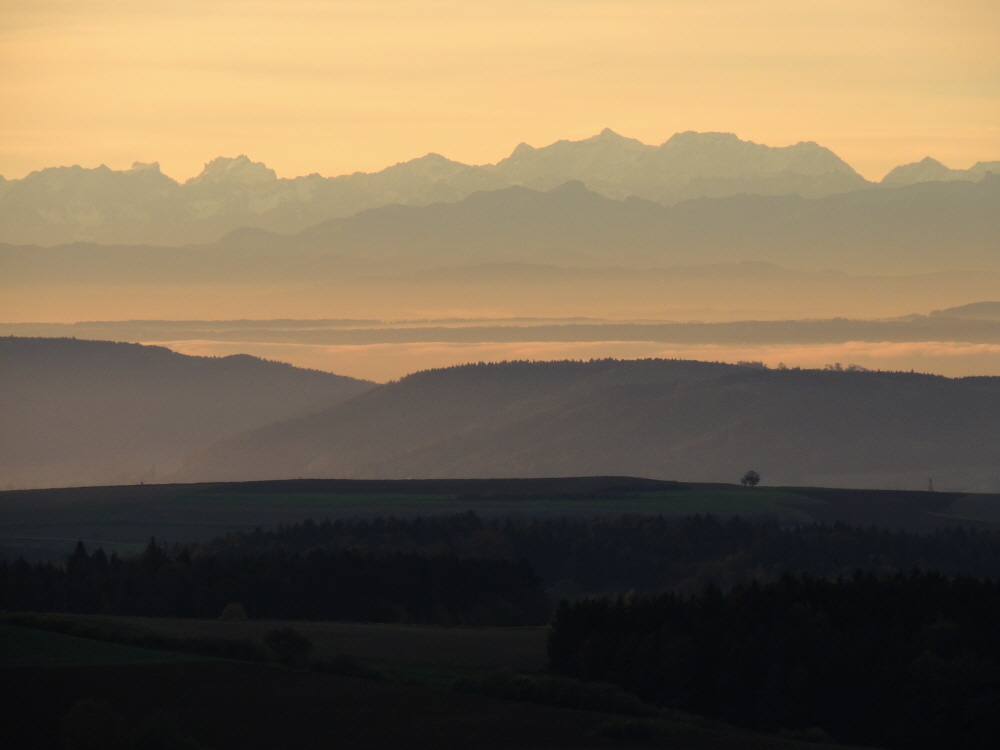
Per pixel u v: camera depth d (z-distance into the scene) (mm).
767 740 164125
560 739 155500
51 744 145375
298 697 175750
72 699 169000
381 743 151875
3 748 143625
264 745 149750
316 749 148500
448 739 154500
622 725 160625
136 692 175500
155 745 136125
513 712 171625
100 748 133375
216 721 160875
